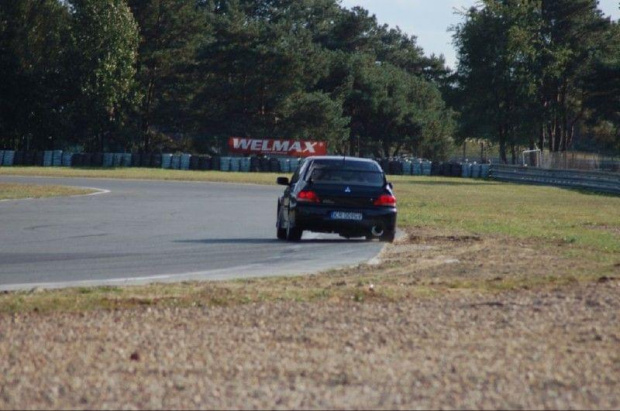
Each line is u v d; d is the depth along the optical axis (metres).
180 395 8.37
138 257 21.05
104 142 109.94
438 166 95.00
